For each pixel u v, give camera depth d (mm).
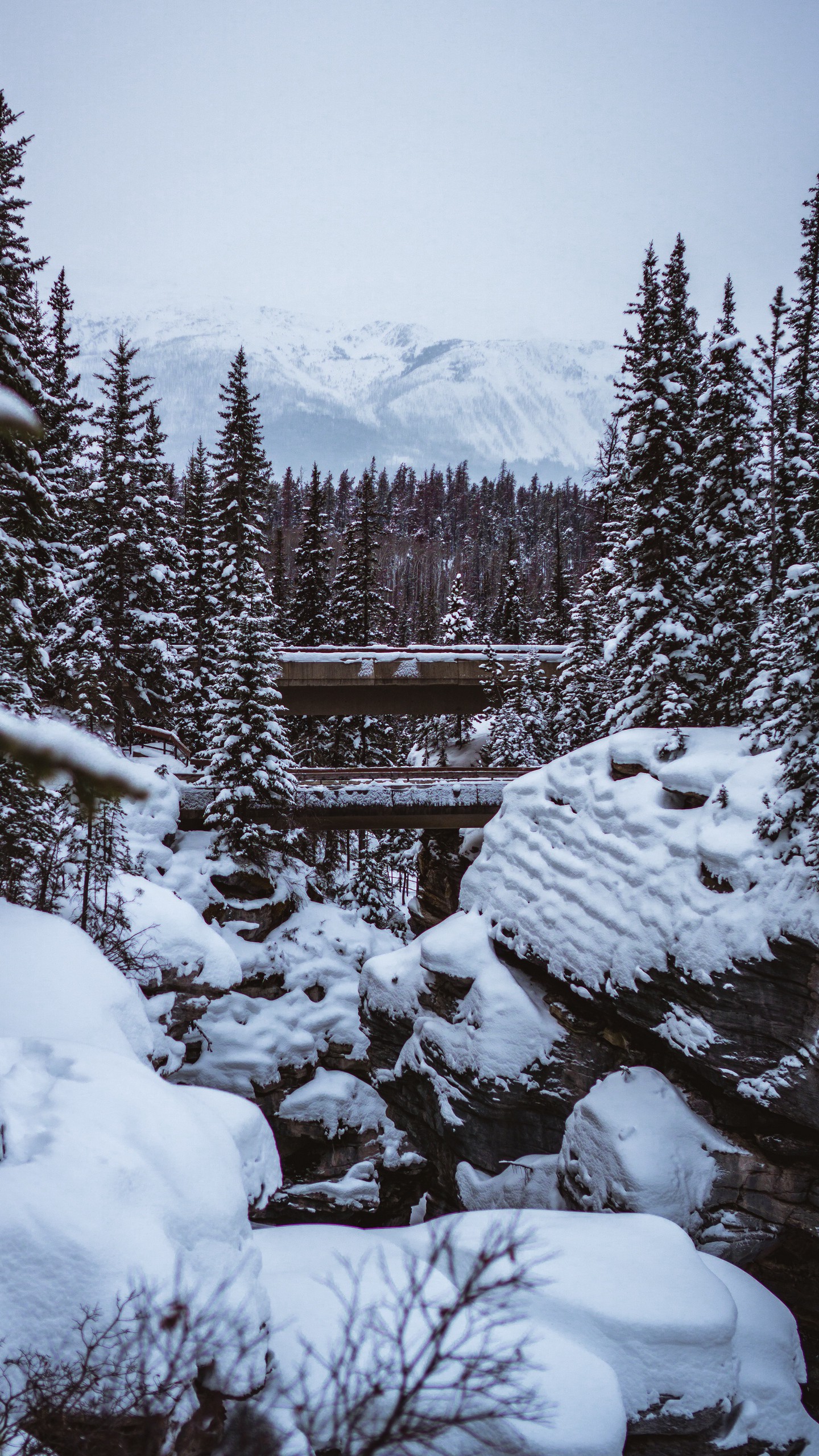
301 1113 31469
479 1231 16672
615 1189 20594
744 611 32531
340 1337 11938
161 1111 11867
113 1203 9898
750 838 22000
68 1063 12211
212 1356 9250
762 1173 20547
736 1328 16859
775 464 32938
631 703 32500
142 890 26031
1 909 17516
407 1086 29812
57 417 34438
